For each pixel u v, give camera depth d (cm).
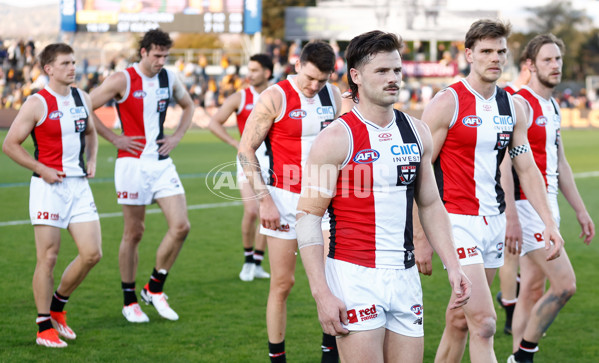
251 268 732
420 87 3647
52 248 517
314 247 318
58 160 525
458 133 419
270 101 495
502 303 575
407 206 329
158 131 628
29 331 545
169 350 510
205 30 2914
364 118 323
